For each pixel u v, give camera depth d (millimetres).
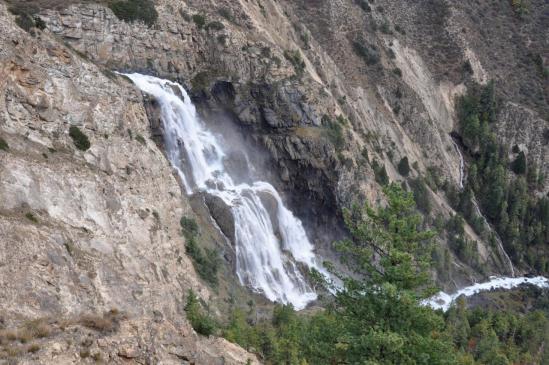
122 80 72688
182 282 57531
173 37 89562
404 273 29781
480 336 80938
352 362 29594
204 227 74625
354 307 31031
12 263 36781
